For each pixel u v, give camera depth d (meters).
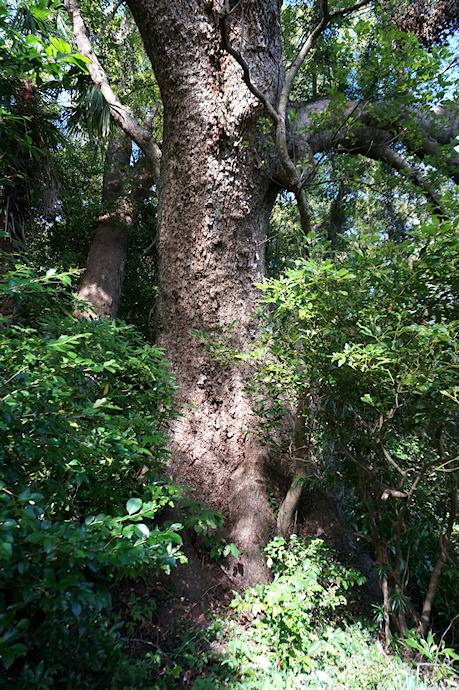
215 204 3.73
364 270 2.25
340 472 3.02
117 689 1.96
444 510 2.70
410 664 2.43
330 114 4.16
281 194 6.62
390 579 3.00
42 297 2.42
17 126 3.63
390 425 2.47
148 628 2.57
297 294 2.32
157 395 2.67
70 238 8.45
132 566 1.47
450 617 2.75
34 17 2.20
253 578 3.01
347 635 2.62
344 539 3.40
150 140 6.01
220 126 3.69
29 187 4.06
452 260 2.05
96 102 5.14
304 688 2.24
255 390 2.99
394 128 4.30
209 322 3.74
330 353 2.37
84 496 2.12
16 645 1.10
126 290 8.98
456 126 4.92
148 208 9.38
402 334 2.12
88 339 2.38
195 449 3.56
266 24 3.80
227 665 2.36
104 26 8.57
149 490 2.22
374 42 3.96
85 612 1.39
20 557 1.14
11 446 1.44
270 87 3.82
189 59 3.68
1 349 1.58
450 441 2.36
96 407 1.69
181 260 3.84
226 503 3.46
